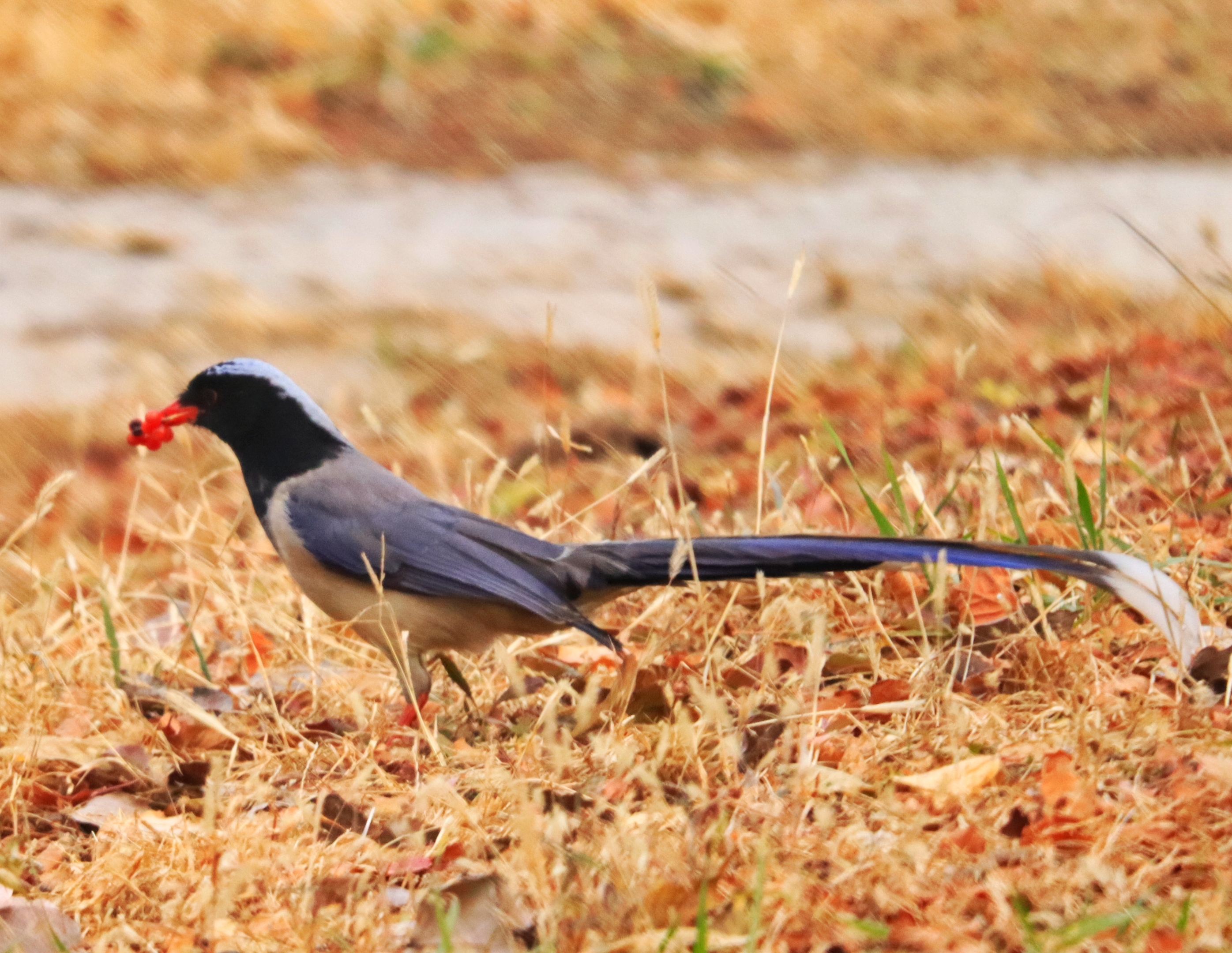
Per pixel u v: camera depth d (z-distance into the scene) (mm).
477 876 6430
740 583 9656
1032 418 13656
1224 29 33344
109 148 27859
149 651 9633
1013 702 8102
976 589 9344
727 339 19062
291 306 21031
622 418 16000
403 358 18547
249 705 9195
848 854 6590
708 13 33500
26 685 9258
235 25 31500
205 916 6520
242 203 26375
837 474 13219
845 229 24328
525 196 26672
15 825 7676
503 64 31297
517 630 8836
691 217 25312
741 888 6391
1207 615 8734
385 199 26500
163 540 13219
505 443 15594
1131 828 6516
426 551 8727
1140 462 11656
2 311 21297
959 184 27062
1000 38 33156
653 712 8445
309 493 9078
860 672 8703
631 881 6340
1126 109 30562
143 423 9352
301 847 7223
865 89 31219
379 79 30469
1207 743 7199
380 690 9445
